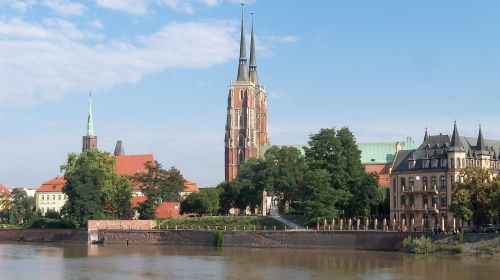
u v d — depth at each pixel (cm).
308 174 19038
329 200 18275
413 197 18825
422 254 14450
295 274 11388
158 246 19000
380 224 18700
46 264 13462
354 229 17288
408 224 18812
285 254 15325
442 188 18262
